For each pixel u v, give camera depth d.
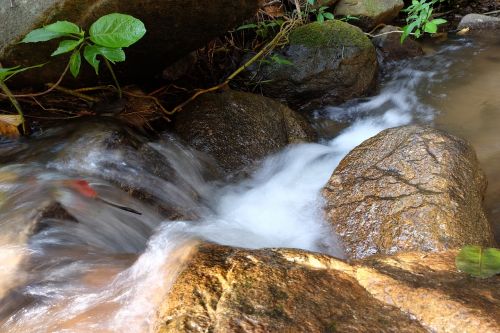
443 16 7.47
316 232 2.89
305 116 4.95
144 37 3.32
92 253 2.25
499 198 3.35
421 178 2.80
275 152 3.92
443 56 6.16
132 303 1.77
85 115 3.62
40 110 3.60
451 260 1.98
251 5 3.47
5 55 3.06
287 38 5.19
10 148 3.21
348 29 5.23
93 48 2.59
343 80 5.06
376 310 1.62
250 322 1.53
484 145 4.16
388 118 4.89
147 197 2.99
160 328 1.56
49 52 3.10
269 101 4.23
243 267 1.80
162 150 3.45
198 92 4.19
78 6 2.87
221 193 3.49
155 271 1.94
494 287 1.73
